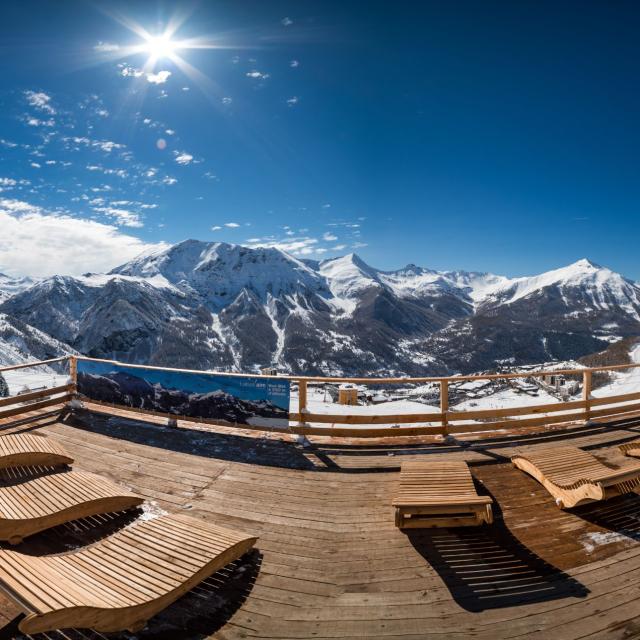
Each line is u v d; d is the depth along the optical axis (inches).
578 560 169.5
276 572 163.0
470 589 153.3
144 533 169.9
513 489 230.8
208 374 318.3
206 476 245.9
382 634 133.4
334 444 299.0
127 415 358.0
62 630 133.8
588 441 308.3
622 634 131.5
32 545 177.9
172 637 132.5
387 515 203.8
